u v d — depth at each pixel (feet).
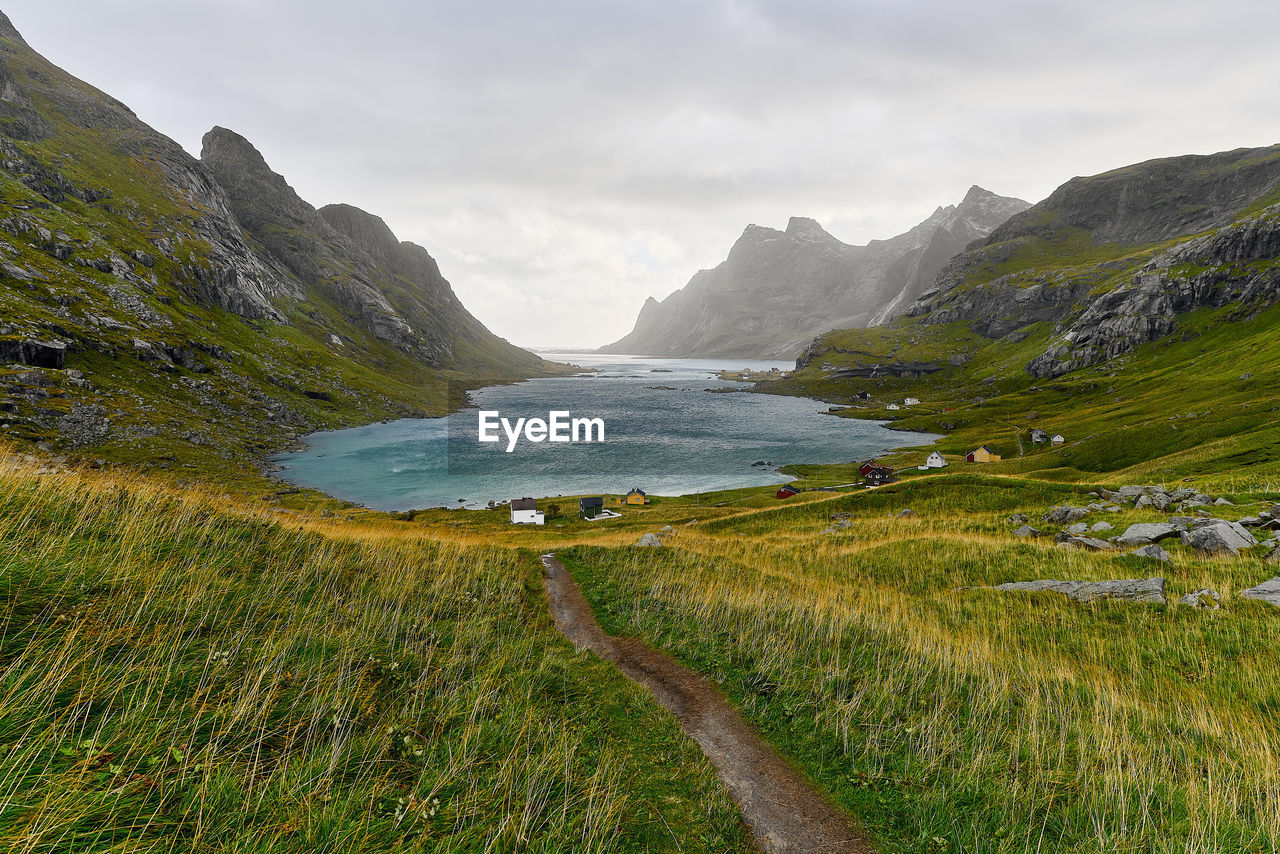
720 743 34.88
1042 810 27.86
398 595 48.21
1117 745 33.55
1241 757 33.50
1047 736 35.17
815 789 30.25
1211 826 25.54
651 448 538.47
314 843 18.44
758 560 108.47
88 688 20.76
